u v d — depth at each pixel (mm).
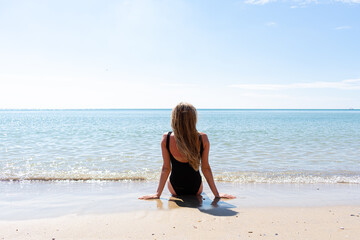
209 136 16141
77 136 16094
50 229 2660
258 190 4508
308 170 6438
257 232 2551
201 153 3766
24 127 26766
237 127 26406
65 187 4719
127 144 12000
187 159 3783
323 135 16516
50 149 10250
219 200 3787
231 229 2631
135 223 2822
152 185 4910
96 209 3354
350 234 2494
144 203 3627
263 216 3057
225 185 4930
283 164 7242
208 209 3330
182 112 3547
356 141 13117
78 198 3936
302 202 3701
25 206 3516
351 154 9070
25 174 5816
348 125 29641
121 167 6754
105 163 7312
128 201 3738
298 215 3105
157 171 6254
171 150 3777
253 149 10359
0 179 5324
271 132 19328
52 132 19391
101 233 2539
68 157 8336
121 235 2484
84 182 5148
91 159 7961
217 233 2525
